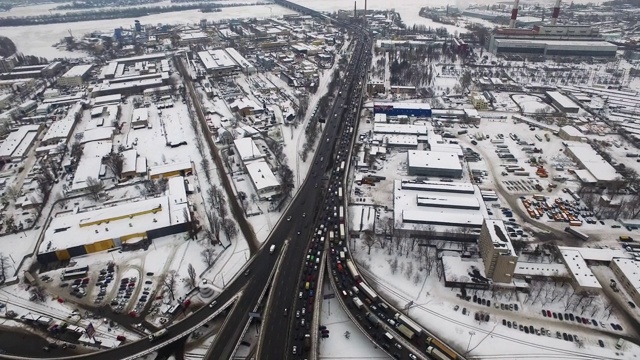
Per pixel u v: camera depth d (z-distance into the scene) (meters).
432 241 168.75
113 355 119.31
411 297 142.12
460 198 188.00
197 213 192.25
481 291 144.00
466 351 122.06
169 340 122.88
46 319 136.38
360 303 133.25
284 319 128.75
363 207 189.62
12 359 122.56
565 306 136.50
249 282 145.38
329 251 159.25
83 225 174.50
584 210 185.50
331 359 121.69
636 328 128.75
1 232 183.38
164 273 156.00
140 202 189.50
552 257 156.75
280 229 175.50
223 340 122.12
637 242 164.75
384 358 121.56
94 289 150.00
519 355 121.00
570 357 120.38
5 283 153.50
